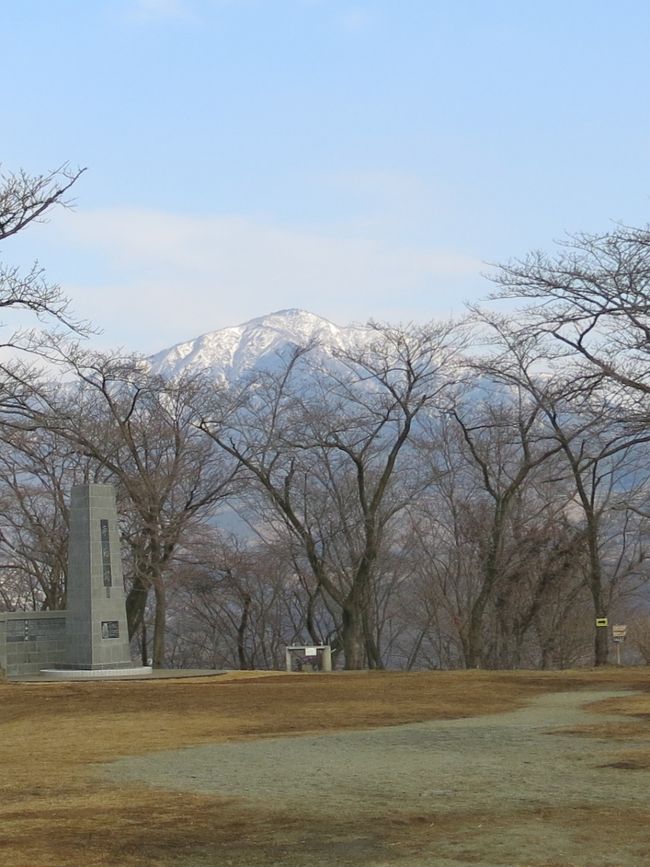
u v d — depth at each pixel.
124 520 43.03
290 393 49.44
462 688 23.92
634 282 29.36
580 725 16.58
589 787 11.09
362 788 11.41
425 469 56.62
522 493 42.97
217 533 52.16
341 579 48.06
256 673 31.30
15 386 37.06
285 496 42.94
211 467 45.28
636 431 30.38
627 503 38.47
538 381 39.53
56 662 32.50
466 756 13.62
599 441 36.34
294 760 13.77
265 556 51.09
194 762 13.92
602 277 29.67
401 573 52.38
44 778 12.90
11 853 8.69
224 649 58.72
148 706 21.52
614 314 29.72
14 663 31.75
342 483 48.62
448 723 17.64
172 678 29.73
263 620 53.44
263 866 8.25
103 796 11.43
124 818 10.10
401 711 19.69
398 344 45.34
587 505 36.84
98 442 41.78
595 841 8.55
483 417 46.81
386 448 44.66
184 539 45.47
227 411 56.03
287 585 54.84
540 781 11.52
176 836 9.28
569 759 13.09
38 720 20.00
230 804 10.70
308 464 48.09
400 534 56.38
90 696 23.59
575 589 42.59
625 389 29.91
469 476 54.12
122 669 31.53
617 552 55.25
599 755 13.34
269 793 11.27
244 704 21.42
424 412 43.94
